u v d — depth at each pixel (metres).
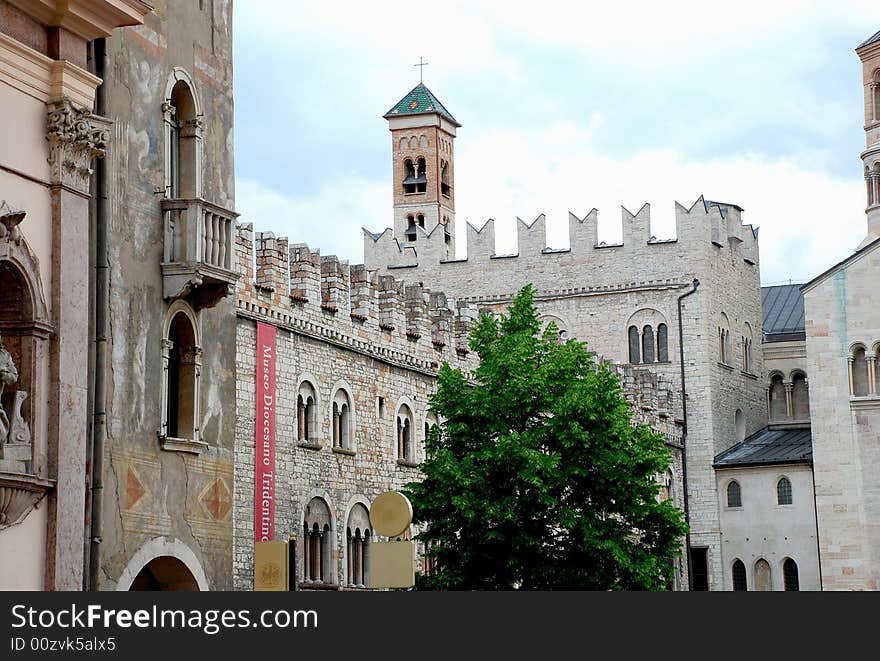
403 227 118.62
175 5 39.59
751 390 101.50
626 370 86.25
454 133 122.69
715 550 93.69
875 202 98.12
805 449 94.44
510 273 98.25
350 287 61.06
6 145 29.47
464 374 69.38
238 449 51.22
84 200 31.48
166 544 37.31
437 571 55.19
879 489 87.06
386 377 62.62
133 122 37.28
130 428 36.25
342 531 58.12
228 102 41.91
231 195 41.75
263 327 53.09
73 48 31.50
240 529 50.94
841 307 89.12
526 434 52.31
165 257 38.09
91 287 35.28
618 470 53.19
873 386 88.00
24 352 29.81
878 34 98.56
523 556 52.00
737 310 100.19
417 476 64.12
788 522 92.25
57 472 29.95
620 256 96.50
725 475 94.19
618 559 51.50
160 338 37.75
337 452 58.19
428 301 67.19
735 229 100.75
